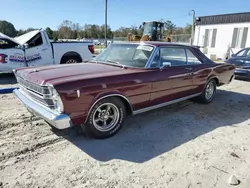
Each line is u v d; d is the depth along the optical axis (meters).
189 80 4.71
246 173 2.73
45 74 3.29
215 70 5.42
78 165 2.80
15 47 7.66
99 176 2.60
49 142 3.34
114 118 3.56
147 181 2.54
